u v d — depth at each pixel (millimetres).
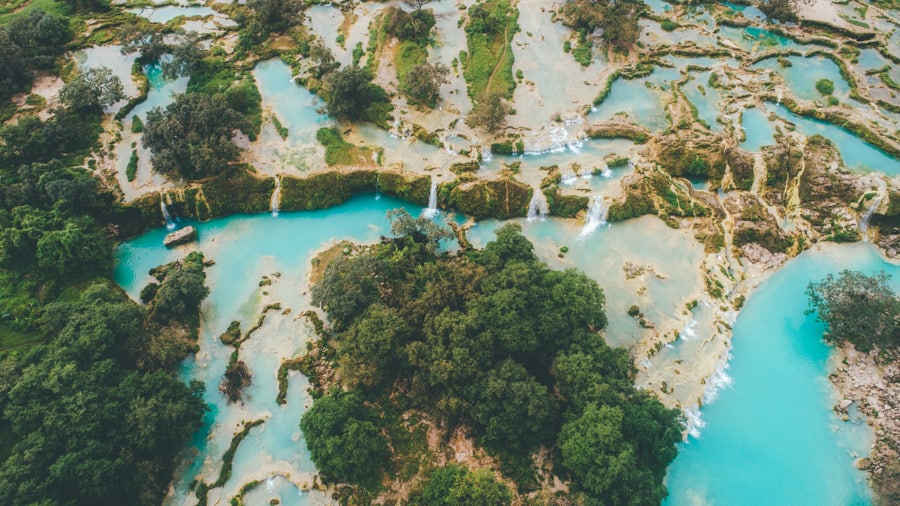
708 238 93812
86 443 62906
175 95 105438
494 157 104750
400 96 114250
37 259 84062
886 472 69125
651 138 106562
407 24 125375
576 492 65312
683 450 73062
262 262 92312
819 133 108062
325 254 92875
